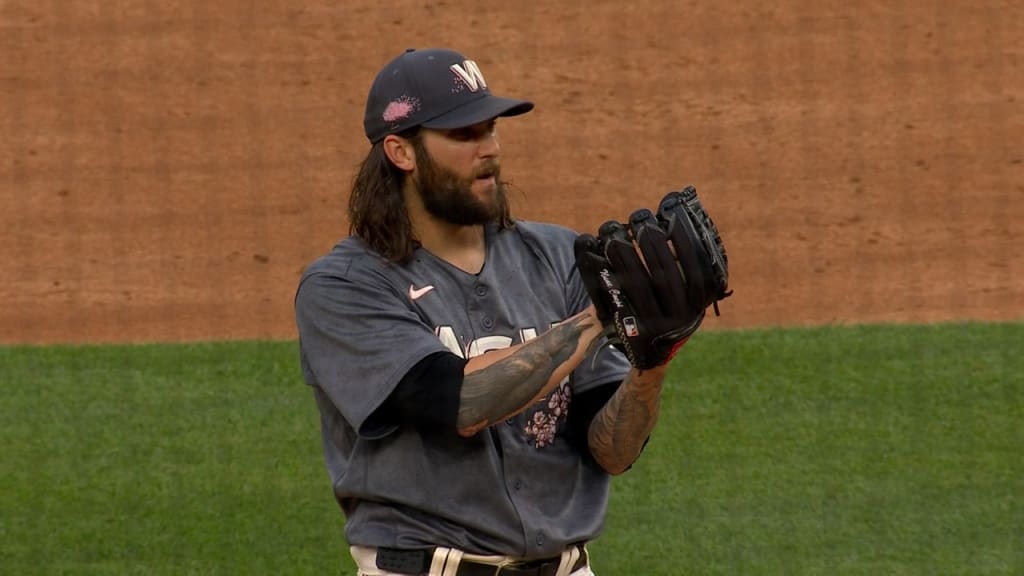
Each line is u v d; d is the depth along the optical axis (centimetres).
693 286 1098
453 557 1207
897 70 5262
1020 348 3281
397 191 1236
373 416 1191
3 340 3703
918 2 5712
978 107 5003
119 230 4397
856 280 3962
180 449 2866
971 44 5406
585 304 1302
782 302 3828
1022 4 5644
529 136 4919
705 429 2892
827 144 4809
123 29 5719
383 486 1210
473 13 5775
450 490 1204
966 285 3916
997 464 2708
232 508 2600
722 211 4419
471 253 1265
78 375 3291
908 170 4628
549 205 4491
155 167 4809
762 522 2503
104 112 5169
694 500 2595
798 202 4459
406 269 1230
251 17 5794
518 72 5344
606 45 5506
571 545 1259
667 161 4744
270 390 3180
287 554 2417
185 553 2423
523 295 1265
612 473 1285
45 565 2377
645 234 1102
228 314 3859
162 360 3378
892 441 2820
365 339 1190
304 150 4897
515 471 1218
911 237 4222
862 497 2589
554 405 1239
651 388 1199
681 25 5622
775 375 3156
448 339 1215
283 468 2770
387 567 1219
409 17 5766
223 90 5309
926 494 2595
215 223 4431
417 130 1205
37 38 5650
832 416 2942
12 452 2858
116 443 2898
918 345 3316
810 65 5316
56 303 3950
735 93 5150
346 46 5578
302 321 1237
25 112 5159
